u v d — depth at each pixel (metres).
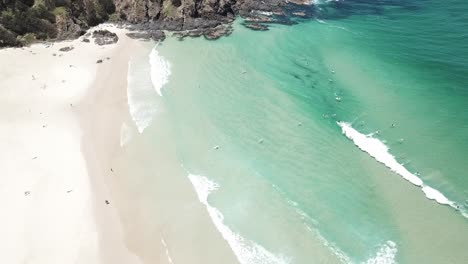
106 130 55.19
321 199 44.16
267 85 64.25
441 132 53.41
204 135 53.66
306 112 58.06
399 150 50.84
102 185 46.22
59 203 43.72
